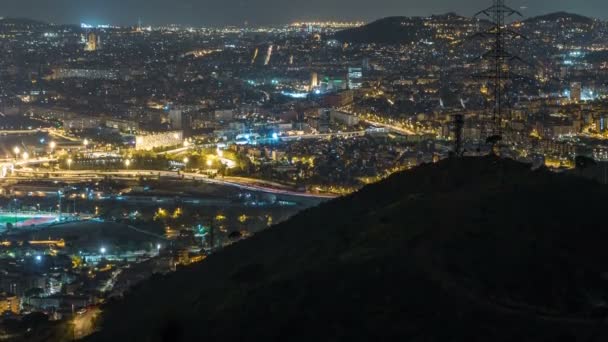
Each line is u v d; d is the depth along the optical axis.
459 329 86.00
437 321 87.44
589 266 96.31
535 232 103.00
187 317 110.69
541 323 85.75
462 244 101.19
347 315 91.38
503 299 91.38
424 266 96.69
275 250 145.25
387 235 111.88
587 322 86.31
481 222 106.94
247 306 100.38
